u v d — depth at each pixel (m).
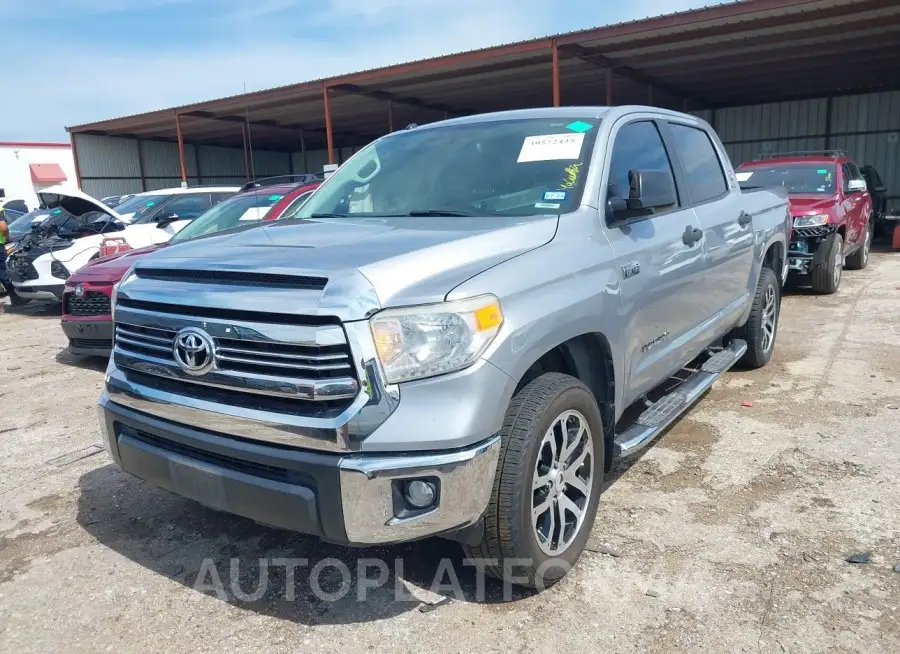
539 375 2.92
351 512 2.41
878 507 3.57
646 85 20.70
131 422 2.99
